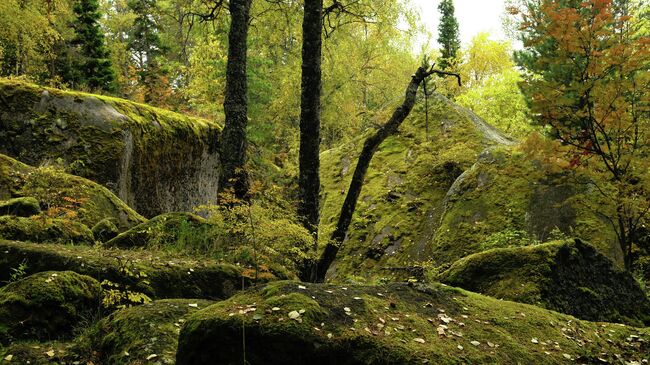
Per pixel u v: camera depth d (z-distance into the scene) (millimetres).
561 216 10398
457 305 4016
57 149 9078
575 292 5781
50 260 4953
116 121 9805
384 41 20172
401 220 13953
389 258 13039
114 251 5895
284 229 4902
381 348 2967
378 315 3395
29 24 16484
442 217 12562
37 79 16578
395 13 9914
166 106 18344
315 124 6930
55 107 9461
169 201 11344
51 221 6082
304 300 3207
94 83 19891
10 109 9133
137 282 5059
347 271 13289
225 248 6488
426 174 15148
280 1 9367
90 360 3744
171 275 5355
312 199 6906
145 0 23266
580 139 6805
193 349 2965
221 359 2934
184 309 4199
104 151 9336
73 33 23266
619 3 8656
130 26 33906
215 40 18625
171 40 26781
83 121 9523
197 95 19094
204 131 12852
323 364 2912
